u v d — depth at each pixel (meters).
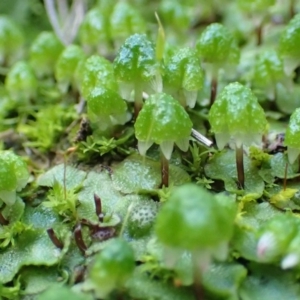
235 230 0.07
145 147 0.08
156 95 0.08
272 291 0.07
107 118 0.09
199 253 0.07
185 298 0.07
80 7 0.12
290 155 0.08
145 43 0.08
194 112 0.09
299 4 0.12
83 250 0.08
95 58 0.09
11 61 0.11
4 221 0.08
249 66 0.11
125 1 0.13
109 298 0.07
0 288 0.08
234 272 0.07
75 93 0.10
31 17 0.13
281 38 0.09
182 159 0.09
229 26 0.12
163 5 0.12
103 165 0.09
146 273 0.07
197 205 0.07
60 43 0.11
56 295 0.07
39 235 0.08
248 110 0.08
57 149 0.09
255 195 0.08
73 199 0.08
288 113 0.10
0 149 0.09
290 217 0.07
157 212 0.08
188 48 0.09
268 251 0.07
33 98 0.11
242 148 0.08
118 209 0.08
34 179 0.09
